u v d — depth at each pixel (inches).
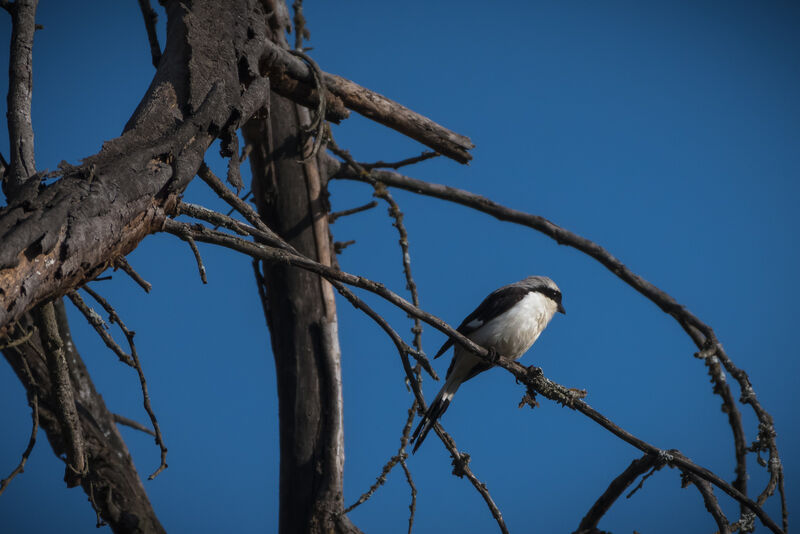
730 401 527.5
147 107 287.1
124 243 244.7
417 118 530.6
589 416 386.0
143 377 320.2
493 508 383.6
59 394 307.1
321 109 466.0
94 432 462.0
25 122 273.0
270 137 573.6
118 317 312.8
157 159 262.4
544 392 385.1
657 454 375.2
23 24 289.1
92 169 228.1
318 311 579.5
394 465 387.2
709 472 374.9
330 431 558.3
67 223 208.5
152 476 313.7
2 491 277.6
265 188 581.6
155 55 371.6
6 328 195.2
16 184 259.6
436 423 391.5
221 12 337.1
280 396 574.2
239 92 317.1
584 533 464.1
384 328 350.3
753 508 368.2
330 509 535.2
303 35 555.8
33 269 196.9
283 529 543.8
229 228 310.5
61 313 477.4
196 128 285.1
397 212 559.8
